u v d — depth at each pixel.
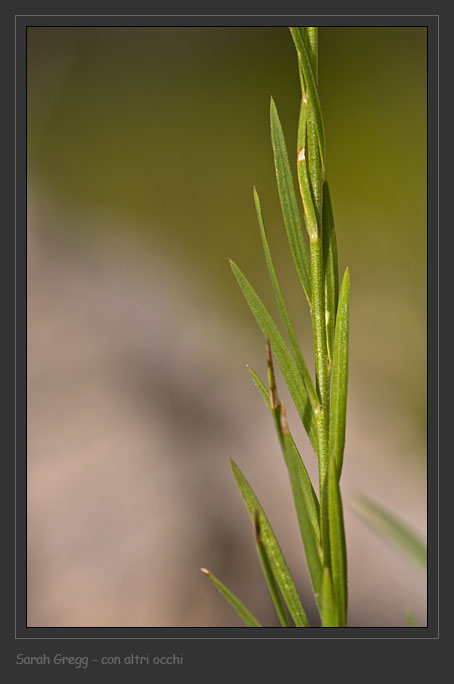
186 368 0.86
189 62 1.53
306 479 0.36
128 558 0.65
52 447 0.73
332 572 0.35
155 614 0.62
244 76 1.50
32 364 0.80
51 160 1.41
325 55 1.43
